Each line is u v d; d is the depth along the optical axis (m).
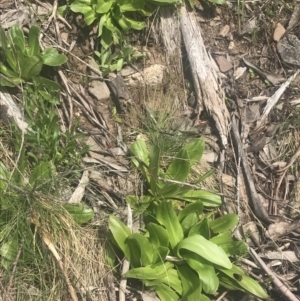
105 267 0.65
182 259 0.64
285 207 0.74
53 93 0.72
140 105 0.77
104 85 0.77
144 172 0.70
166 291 0.63
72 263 0.63
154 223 0.66
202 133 0.76
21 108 0.71
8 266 0.62
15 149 0.68
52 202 0.65
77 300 0.61
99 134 0.74
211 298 0.66
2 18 0.75
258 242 0.71
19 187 0.64
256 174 0.76
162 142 0.73
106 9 0.76
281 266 0.69
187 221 0.67
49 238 0.63
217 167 0.74
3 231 0.63
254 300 0.66
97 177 0.70
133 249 0.64
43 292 0.62
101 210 0.69
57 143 0.68
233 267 0.65
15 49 0.70
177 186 0.68
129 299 0.64
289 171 0.76
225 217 0.67
